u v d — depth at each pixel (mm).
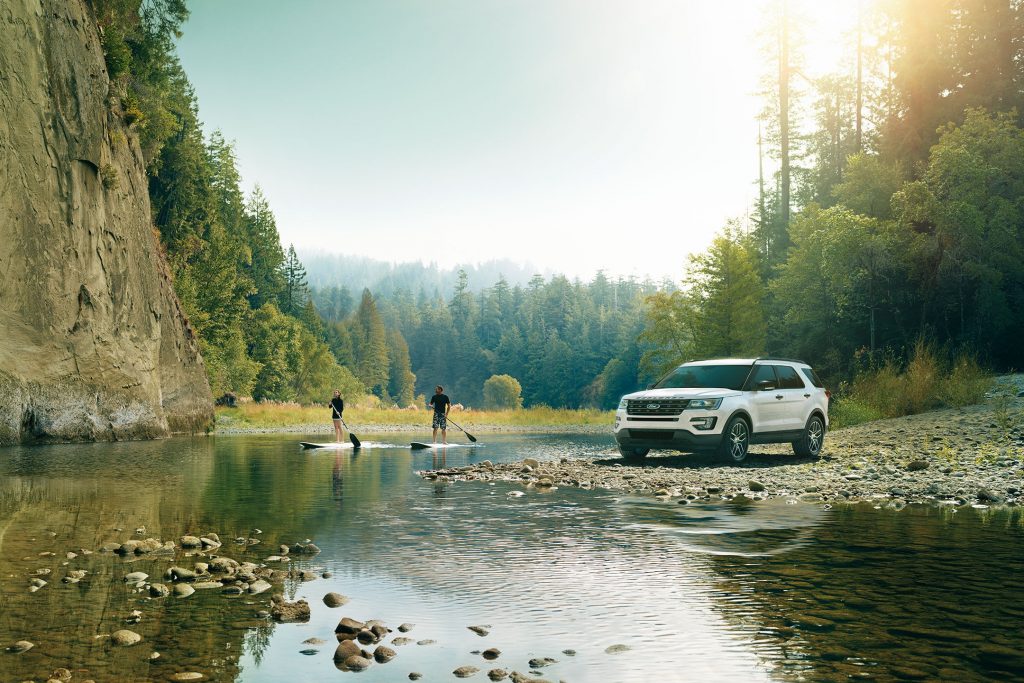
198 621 4641
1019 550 6707
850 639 4211
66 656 3955
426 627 4543
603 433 35188
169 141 58688
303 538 7449
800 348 46781
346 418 48062
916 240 38594
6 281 22266
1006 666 3766
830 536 7457
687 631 4387
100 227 27141
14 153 22828
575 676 3670
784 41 55000
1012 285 38062
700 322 41406
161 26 40531
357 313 189250
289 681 3633
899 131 48969
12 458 17641
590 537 7469
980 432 16969
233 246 73188
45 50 24859
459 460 17656
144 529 7945
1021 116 43500
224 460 17391
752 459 16016
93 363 25516
